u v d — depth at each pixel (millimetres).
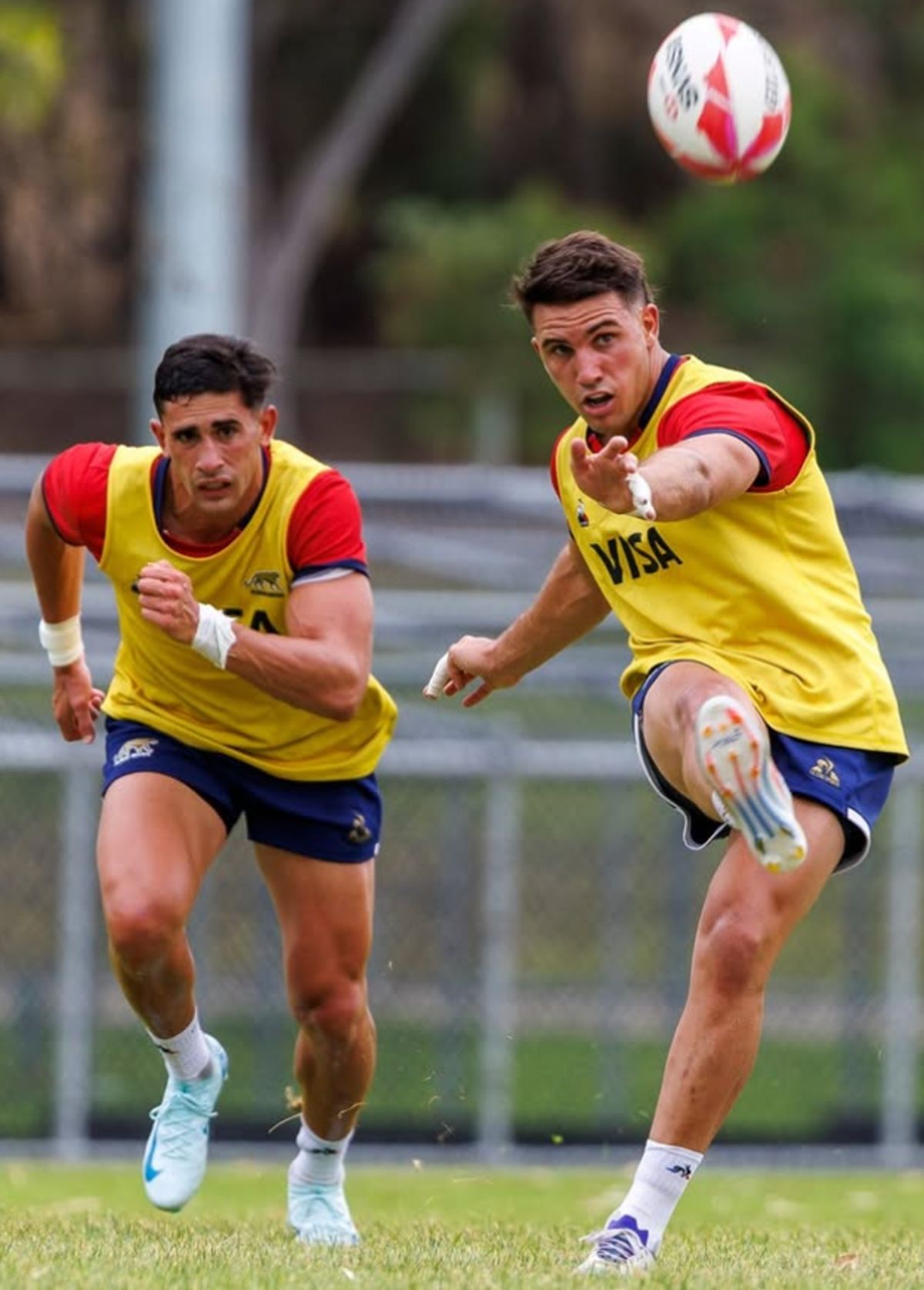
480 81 109062
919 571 49125
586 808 72062
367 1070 23031
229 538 21094
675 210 106125
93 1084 52531
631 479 17266
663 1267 18750
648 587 19844
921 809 64812
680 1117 18703
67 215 97562
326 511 21078
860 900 53875
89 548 21750
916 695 52750
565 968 66938
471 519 48281
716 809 18297
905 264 103688
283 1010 48281
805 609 19328
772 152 22828
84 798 44656
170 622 20094
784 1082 57562
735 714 17922
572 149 111188
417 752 45969
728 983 18641
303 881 22344
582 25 111062
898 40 114375
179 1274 18125
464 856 54406
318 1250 20766
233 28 51969
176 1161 22391
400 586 59344
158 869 21141
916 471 98000
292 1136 44844
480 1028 54188
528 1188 38781
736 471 18469
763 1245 21938
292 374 97062
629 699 20453
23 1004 52781
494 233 98000
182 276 51062
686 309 103312
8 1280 17750
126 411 94625
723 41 22797
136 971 21141
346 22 100812
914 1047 46406
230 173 51406
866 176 107125
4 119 77625
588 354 19016
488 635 47219
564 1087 54188
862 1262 20031
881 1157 45750
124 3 96688
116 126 97125
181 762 21938
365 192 109125
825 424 99125
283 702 21141
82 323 99750
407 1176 41656
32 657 50219
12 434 93625
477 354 95562
